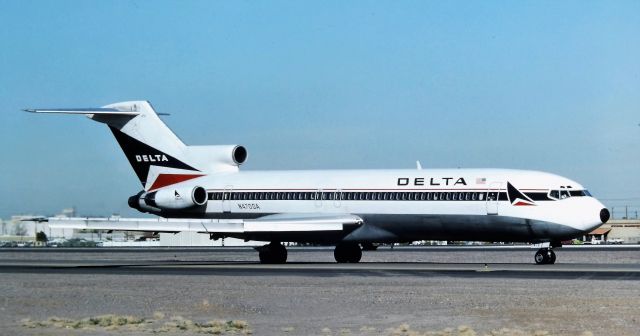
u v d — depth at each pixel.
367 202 52.38
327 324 23.95
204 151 58.72
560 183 48.34
